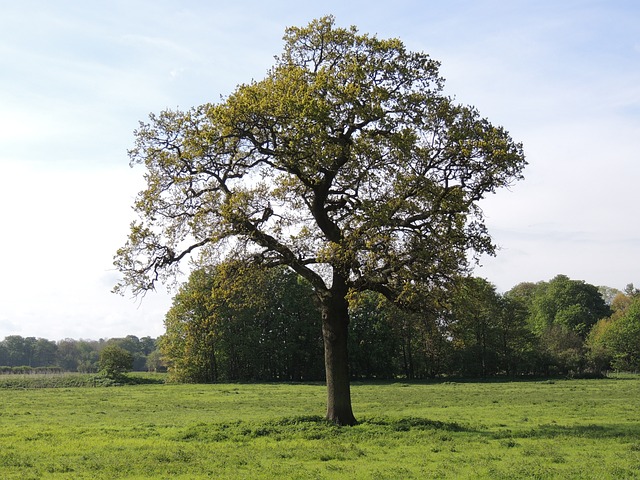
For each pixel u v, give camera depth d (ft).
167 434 86.28
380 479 53.21
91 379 268.62
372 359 304.91
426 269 82.58
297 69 86.38
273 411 130.82
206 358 292.61
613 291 576.61
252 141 87.30
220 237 88.84
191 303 98.07
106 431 92.27
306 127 79.92
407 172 88.38
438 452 69.21
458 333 98.63
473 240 85.87
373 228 80.33
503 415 116.06
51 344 601.62
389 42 87.40
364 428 85.66
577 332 376.27
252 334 293.23
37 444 77.87
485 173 86.79
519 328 302.45
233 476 54.85
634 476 53.26
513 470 56.18
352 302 83.61
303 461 63.72
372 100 83.87
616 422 102.06
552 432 84.69
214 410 135.23
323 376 315.37
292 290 302.04
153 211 92.02
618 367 319.06
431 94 88.17
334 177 90.84
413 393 189.16
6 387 249.96
